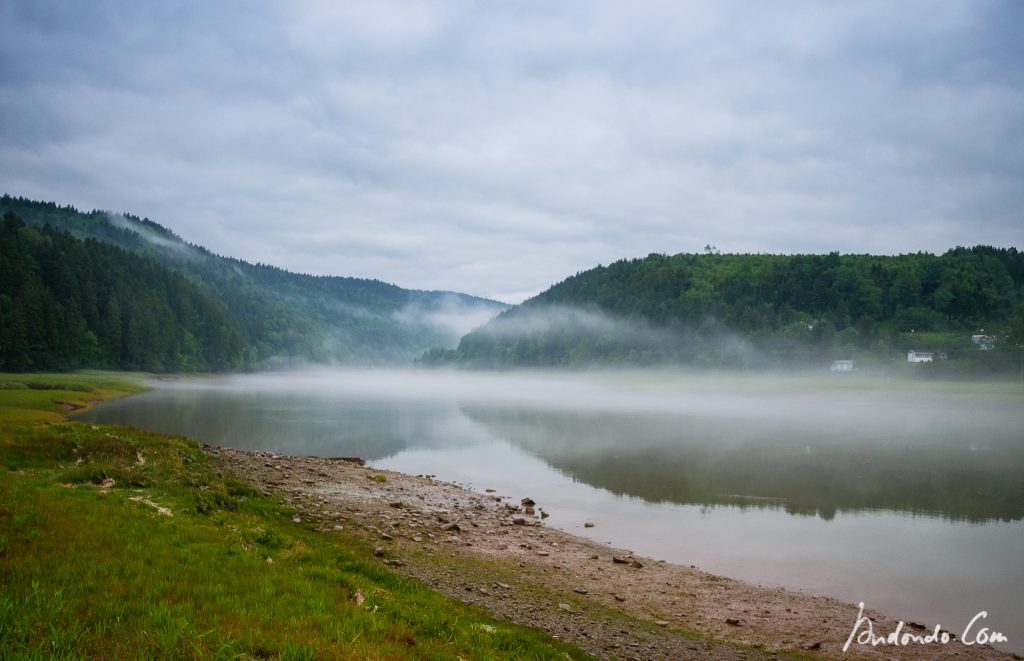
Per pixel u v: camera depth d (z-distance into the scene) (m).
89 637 6.58
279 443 47.97
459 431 58.34
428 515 22.84
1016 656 13.44
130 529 11.66
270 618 8.27
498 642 10.29
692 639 13.34
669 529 24.00
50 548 9.76
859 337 178.75
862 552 21.09
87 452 20.23
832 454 43.97
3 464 17.91
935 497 30.22
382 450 45.44
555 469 37.59
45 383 89.12
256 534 14.20
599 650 11.95
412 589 13.04
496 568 17.05
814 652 13.20
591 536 22.72
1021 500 29.48
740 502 28.92
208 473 21.28
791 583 17.92
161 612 7.54
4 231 155.38
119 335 143.75
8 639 6.12
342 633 8.21
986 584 18.03
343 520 19.53
